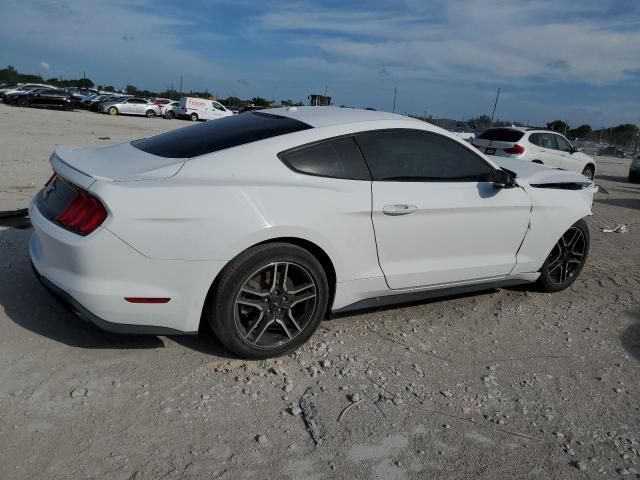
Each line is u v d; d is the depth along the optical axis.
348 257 3.48
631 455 2.81
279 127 3.53
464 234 4.00
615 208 10.53
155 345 3.37
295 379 3.18
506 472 2.60
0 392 2.76
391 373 3.36
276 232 3.12
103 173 2.98
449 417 2.98
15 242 4.83
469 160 4.05
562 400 3.25
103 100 39.16
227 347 3.22
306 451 2.60
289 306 3.30
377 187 3.54
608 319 4.54
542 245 4.58
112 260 2.83
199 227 2.92
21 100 35.12
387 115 3.91
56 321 3.51
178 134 3.76
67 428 2.56
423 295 4.03
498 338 4.01
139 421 2.67
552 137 13.99
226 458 2.49
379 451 2.65
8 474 2.25
